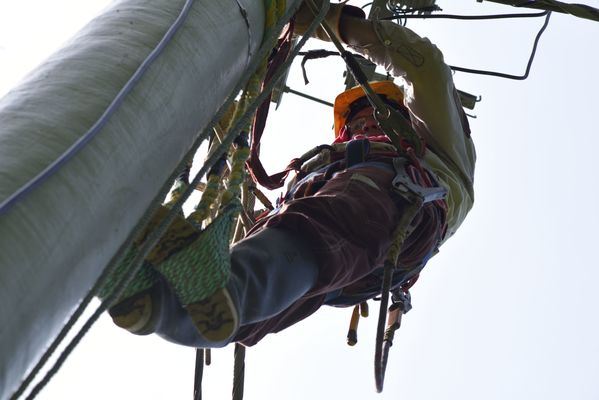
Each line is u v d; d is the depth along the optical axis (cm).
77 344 316
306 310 544
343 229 524
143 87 367
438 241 620
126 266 394
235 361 591
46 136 317
